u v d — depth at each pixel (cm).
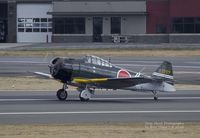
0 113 5300
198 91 7762
